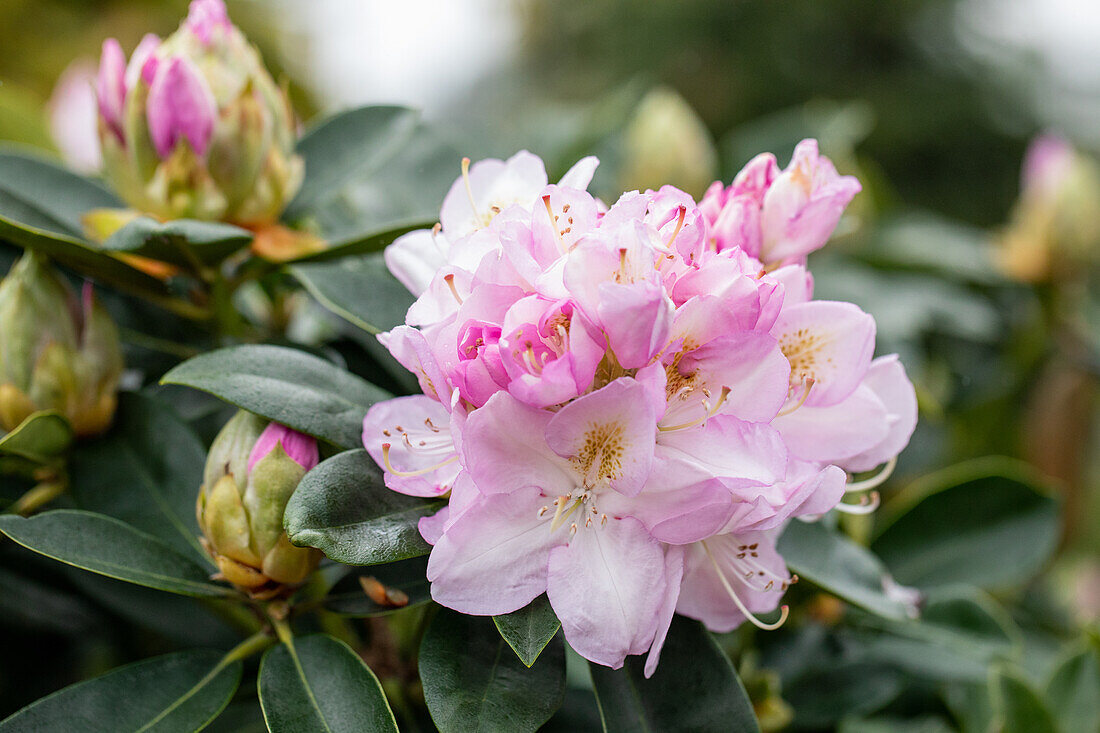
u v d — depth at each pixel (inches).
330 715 19.5
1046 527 26.5
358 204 27.5
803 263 20.9
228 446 20.2
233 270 23.9
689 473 18.4
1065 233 37.3
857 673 25.3
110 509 22.1
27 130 30.8
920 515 27.0
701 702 19.7
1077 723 25.3
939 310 35.0
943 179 145.4
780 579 19.7
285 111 23.7
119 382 22.8
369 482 19.6
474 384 18.5
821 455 20.1
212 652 21.0
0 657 26.1
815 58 150.3
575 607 18.4
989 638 24.8
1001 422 38.4
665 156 33.2
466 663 19.4
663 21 152.6
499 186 20.9
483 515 18.7
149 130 22.4
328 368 21.0
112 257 22.3
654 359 18.7
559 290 18.4
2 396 21.9
